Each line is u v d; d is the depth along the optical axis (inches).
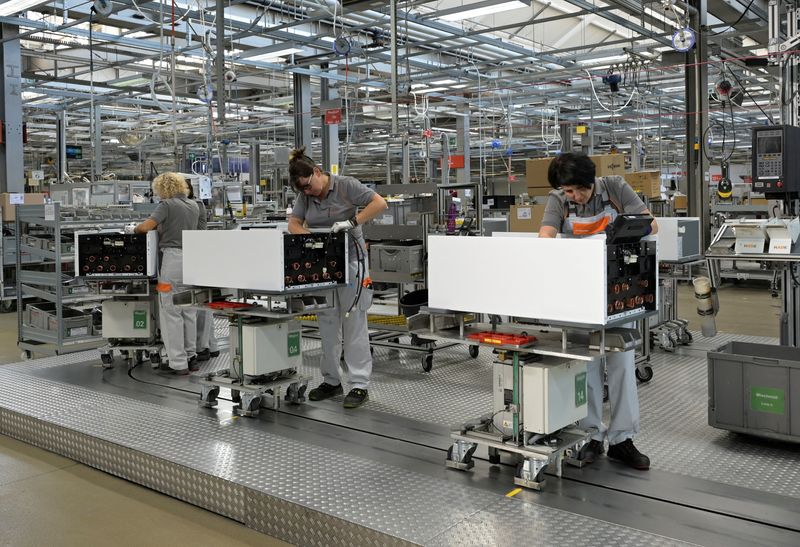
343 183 155.3
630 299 101.3
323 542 98.4
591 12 326.0
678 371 183.9
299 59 428.8
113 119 650.2
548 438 111.5
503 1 294.7
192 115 572.4
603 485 107.1
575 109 619.2
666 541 86.5
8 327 311.0
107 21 329.7
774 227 136.3
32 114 619.5
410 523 93.4
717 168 833.5
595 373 118.0
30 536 108.6
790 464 116.2
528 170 267.7
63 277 230.2
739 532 90.0
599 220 111.5
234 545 104.0
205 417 149.3
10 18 336.2
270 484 109.3
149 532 109.3
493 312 104.2
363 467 116.6
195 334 197.9
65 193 304.5
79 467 139.2
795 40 182.5
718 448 124.5
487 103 575.8
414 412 150.7
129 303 200.4
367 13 336.2
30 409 156.1
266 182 660.7
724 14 329.7
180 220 188.4
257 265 141.6
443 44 412.5
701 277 145.5
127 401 162.9
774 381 123.0
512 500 100.9
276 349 153.6
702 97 281.0
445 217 217.3
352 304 155.1
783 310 161.2
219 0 203.3
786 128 150.0
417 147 692.1
